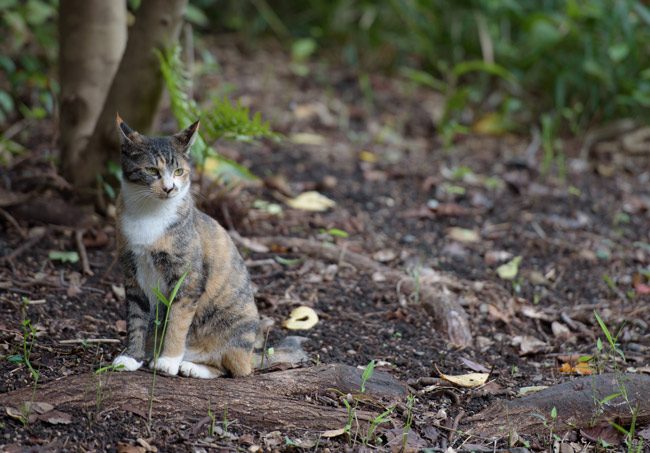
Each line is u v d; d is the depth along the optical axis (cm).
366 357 501
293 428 414
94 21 644
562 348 536
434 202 750
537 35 932
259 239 638
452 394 457
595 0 954
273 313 551
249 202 691
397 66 1059
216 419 410
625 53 891
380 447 406
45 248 589
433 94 1017
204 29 1101
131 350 441
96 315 518
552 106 959
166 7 589
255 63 1031
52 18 946
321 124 898
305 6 1129
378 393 447
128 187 429
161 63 589
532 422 432
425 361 502
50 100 785
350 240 666
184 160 439
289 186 746
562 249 682
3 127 773
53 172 647
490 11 1002
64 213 612
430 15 1032
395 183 783
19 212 609
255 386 434
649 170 862
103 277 562
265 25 1122
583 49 953
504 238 698
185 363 443
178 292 430
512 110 952
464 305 579
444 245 676
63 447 377
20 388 415
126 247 431
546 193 786
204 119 596
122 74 605
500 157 866
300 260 618
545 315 575
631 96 927
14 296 524
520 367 505
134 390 411
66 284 547
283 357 479
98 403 400
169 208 427
